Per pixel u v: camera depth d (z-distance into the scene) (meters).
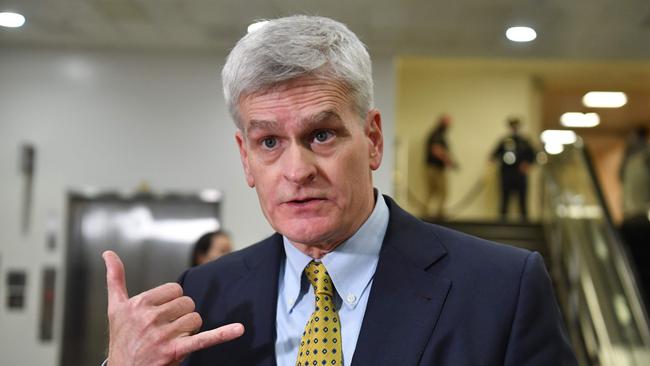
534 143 15.78
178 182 8.67
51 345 8.42
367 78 1.66
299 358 1.70
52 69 8.76
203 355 1.83
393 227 1.84
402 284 1.74
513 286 1.69
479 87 15.81
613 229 7.97
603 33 8.01
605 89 17.14
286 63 1.54
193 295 1.98
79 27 7.98
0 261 8.53
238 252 2.05
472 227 11.69
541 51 8.76
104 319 8.44
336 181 1.61
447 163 13.91
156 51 8.81
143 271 8.50
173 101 8.77
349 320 1.75
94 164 8.66
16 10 7.46
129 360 1.57
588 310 8.18
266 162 1.64
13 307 8.47
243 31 7.99
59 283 8.50
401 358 1.65
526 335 1.65
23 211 8.59
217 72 8.81
